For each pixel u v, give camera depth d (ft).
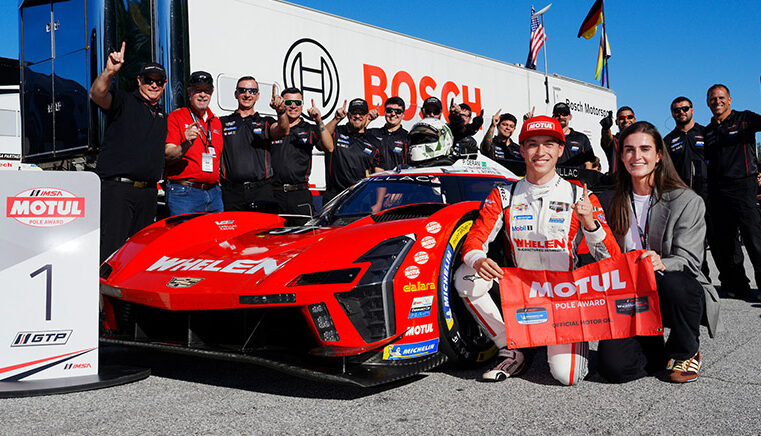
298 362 7.47
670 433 6.13
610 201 9.14
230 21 19.16
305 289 7.25
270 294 7.28
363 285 7.39
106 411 7.07
